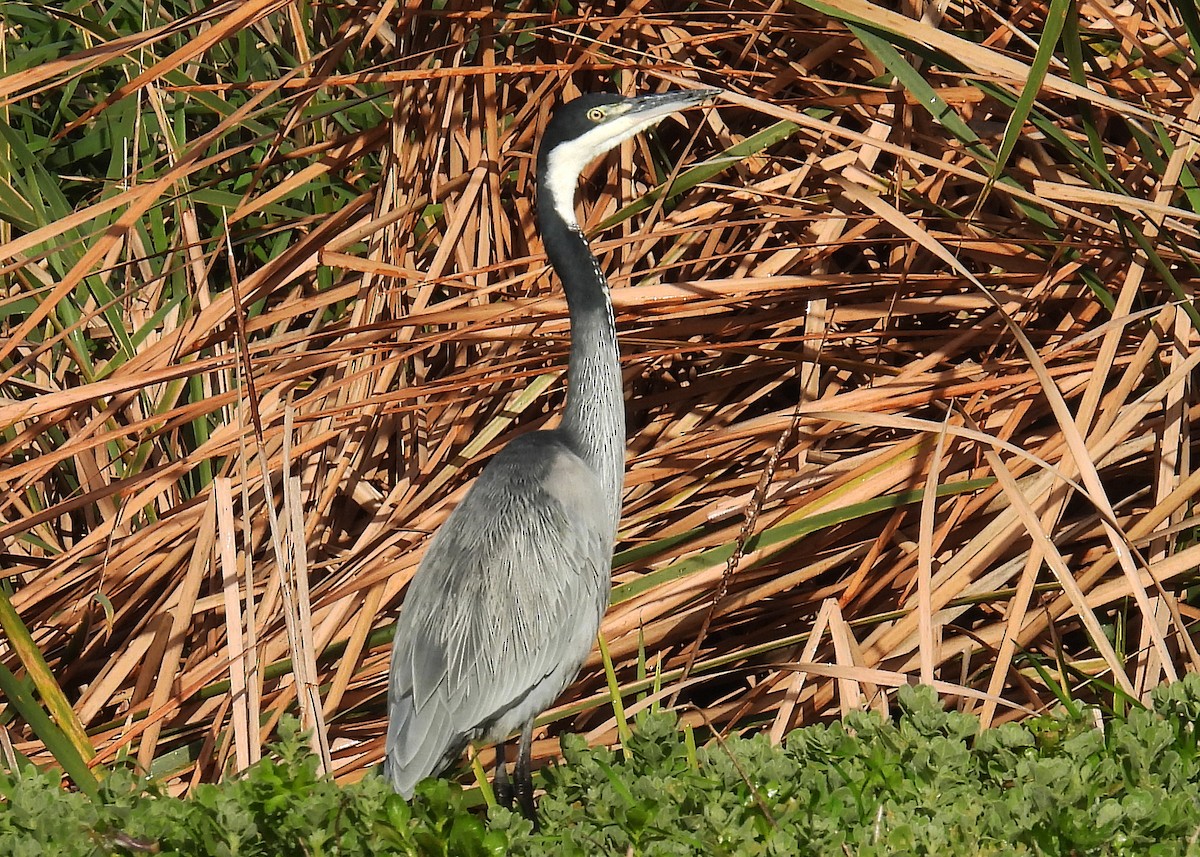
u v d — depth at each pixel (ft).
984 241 34.12
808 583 34.24
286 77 33.71
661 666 32.91
